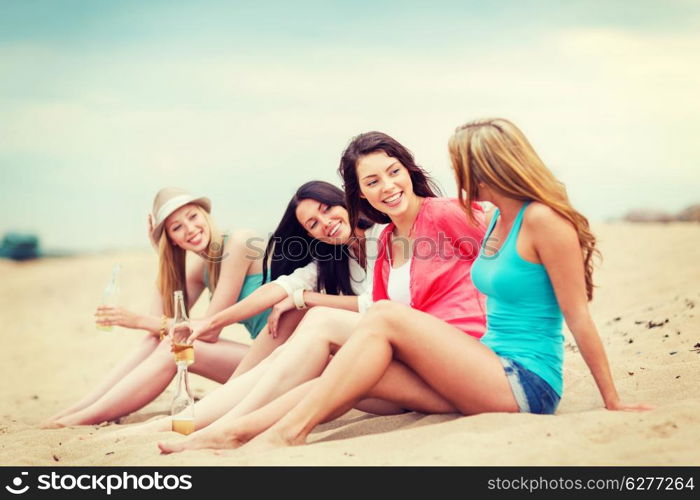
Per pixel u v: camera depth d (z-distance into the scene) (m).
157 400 8.62
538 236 5.24
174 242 7.91
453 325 5.89
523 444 4.77
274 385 5.86
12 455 6.16
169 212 7.66
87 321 18.42
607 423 4.96
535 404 5.31
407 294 6.23
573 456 4.54
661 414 5.07
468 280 6.08
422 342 5.25
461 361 5.27
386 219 6.78
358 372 5.21
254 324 7.75
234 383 6.30
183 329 6.76
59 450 6.16
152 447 5.61
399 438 5.12
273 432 5.25
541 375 5.34
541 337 5.41
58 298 21.53
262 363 6.39
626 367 7.14
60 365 13.85
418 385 5.49
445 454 4.71
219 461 4.99
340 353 5.28
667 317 9.04
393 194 6.17
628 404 5.29
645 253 16.80
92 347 15.41
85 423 7.36
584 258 5.40
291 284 7.02
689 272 13.22
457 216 6.07
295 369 5.91
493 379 5.28
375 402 6.07
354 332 5.32
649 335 8.44
